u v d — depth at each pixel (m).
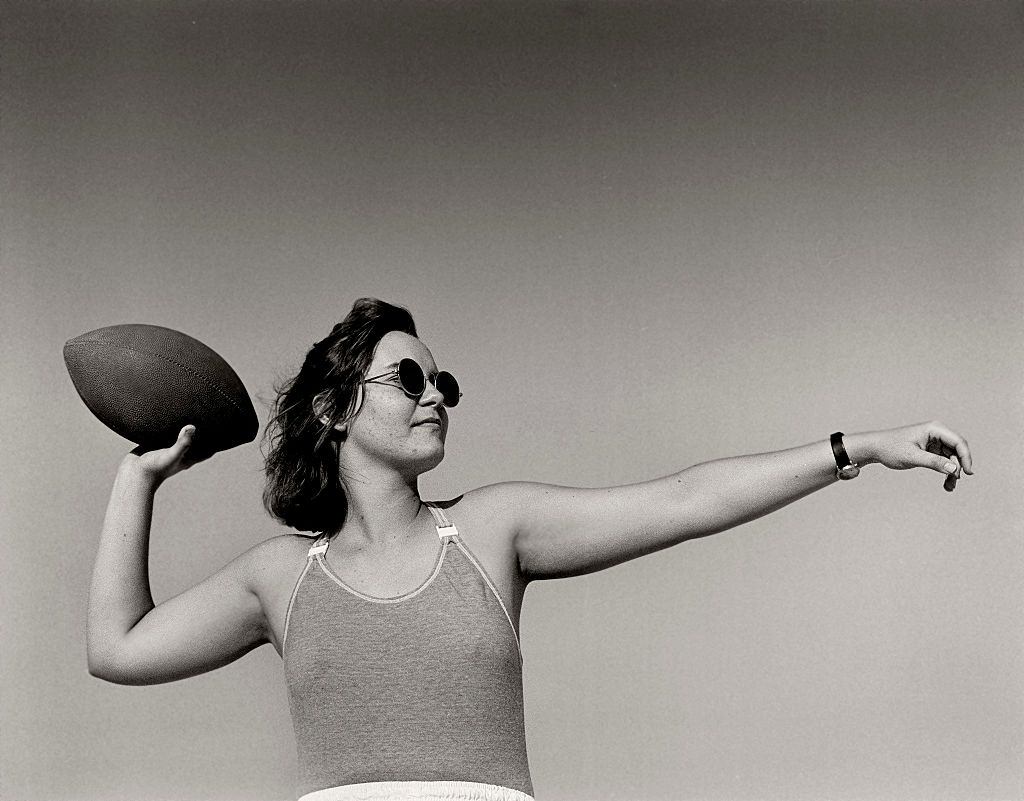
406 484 2.12
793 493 2.04
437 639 1.96
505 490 2.13
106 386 2.30
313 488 2.17
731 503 2.04
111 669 2.18
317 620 2.02
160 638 2.17
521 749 1.99
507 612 2.02
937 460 1.96
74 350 2.33
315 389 2.20
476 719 1.94
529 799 1.95
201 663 2.19
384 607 2.00
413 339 2.22
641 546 2.07
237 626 2.18
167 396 2.30
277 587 2.13
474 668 1.95
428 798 1.90
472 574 2.02
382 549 2.08
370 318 2.22
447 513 2.11
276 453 2.24
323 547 2.11
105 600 2.21
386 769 1.93
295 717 2.04
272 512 2.23
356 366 2.16
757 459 2.07
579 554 2.09
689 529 2.05
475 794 1.91
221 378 2.36
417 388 2.12
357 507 2.13
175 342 2.36
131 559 2.24
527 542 2.10
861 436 2.04
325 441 2.16
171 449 2.29
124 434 2.35
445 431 2.19
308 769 2.00
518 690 2.01
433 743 1.93
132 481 2.28
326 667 1.98
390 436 2.11
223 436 2.37
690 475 2.08
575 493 2.10
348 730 1.96
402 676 1.96
